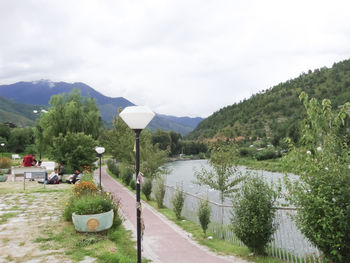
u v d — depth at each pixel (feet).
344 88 570.05
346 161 20.61
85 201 30.68
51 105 134.92
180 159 372.79
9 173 92.68
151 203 51.98
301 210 21.76
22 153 283.79
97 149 54.80
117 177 95.86
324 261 20.61
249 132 564.30
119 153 97.40
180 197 40.14
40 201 46.26
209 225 35.19
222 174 48.24
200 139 641.40
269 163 162.71
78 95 142.31
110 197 36.35
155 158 77.92
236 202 26.91
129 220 37.01
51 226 31.12
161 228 34.55
